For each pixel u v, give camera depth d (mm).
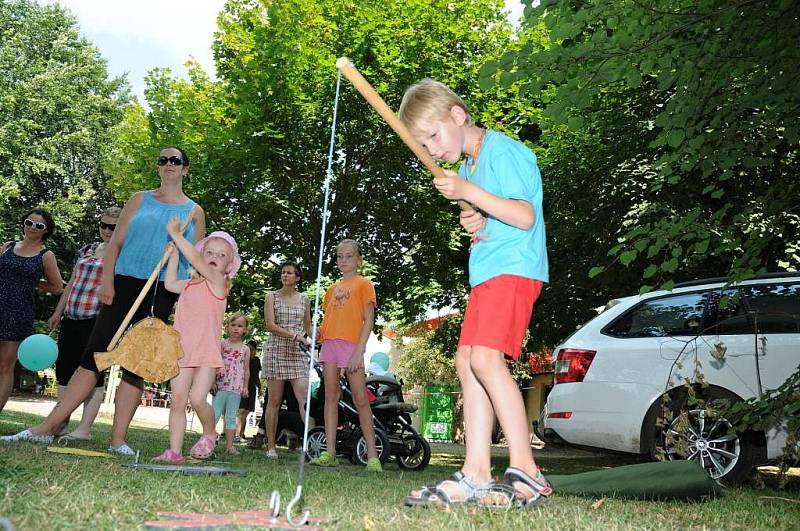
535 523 2512
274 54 13773
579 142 11852
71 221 29125
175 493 2770
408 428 8180
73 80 32625
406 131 2881
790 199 5465
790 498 4645
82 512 2205
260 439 10008
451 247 14141
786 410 5043
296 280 7609
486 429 3219
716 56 4836
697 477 4191
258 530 2076
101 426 9867
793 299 6262
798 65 4852
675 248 5285
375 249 14984
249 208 13938
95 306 6520
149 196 5379
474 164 3367
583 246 11539
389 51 13969
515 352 3148
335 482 3941
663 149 10211
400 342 28359
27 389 34906
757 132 5387
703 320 6457
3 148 28516
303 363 7469
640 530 2598
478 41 14453
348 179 14391
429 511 2713
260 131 13727
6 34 32719
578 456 13742
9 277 6242
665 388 6352
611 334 6797
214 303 5012
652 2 4465
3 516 2020
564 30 4566
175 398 4871
